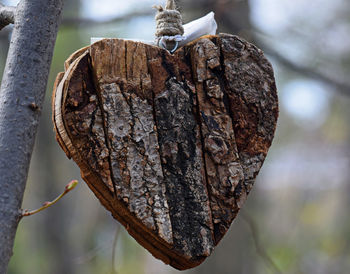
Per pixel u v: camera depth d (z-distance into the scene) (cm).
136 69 66
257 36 149
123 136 65
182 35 68
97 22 138
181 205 66
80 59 65
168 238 65
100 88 65
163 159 66
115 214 66
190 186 66
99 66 65
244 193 67
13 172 65
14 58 66
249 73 68
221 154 67
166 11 68
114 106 65
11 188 65
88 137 65
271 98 68
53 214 246
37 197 253
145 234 66
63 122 65
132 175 65
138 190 65
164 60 67
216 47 67
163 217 65
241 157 67
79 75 65
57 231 245
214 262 166
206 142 67
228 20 133
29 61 66
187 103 67
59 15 67
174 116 66
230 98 67
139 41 68
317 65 188
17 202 65
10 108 66
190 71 67
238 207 67
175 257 66
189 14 129
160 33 68
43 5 67
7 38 126
